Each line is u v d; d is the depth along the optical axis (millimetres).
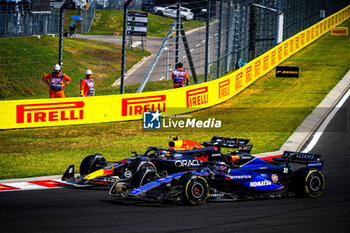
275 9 87125
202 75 81250
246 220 20812
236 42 77062
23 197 24922
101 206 23062
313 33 116125
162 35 111562
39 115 46969
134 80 79688
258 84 74188
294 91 69500
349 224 20578
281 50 90062
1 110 45375
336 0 150250
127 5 52125
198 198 23109
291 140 44344
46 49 79000
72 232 18703
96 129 47281
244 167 25719
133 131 46875
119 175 27797
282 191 26422
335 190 27422
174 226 19641
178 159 26109
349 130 48625
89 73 49469
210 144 28359
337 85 73875
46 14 84625
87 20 98688
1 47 73688
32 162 34875
